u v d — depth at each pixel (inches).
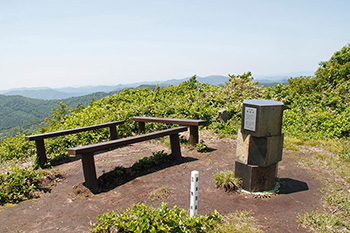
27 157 273.9
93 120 346.3
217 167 216.5
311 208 150.9
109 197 165.2
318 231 128.7
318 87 443.2
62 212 148.3
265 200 159.6
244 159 167.8
